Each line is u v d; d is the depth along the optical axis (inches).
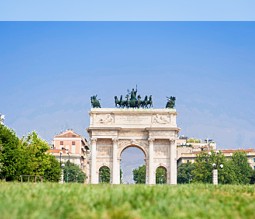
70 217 1480.1
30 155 6579.7
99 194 1943.9
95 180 6948.8
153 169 6943.9
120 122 7012.8
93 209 1596.9
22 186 2375.7
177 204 1729.8
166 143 7007.9
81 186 2400.3
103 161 6988.2
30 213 1466.5
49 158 7052.2
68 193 1979.6
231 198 2058.3
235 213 1630.2
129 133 7017.7
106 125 6998.0
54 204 1636.3
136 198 1834.4
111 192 1967.3
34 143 6781.5
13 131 5753.0
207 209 1675.7
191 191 2267.5
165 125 6973.4
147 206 1675.7
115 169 6943.9
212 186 2962.6
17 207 1515.7
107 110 7037.4
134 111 7017.7
